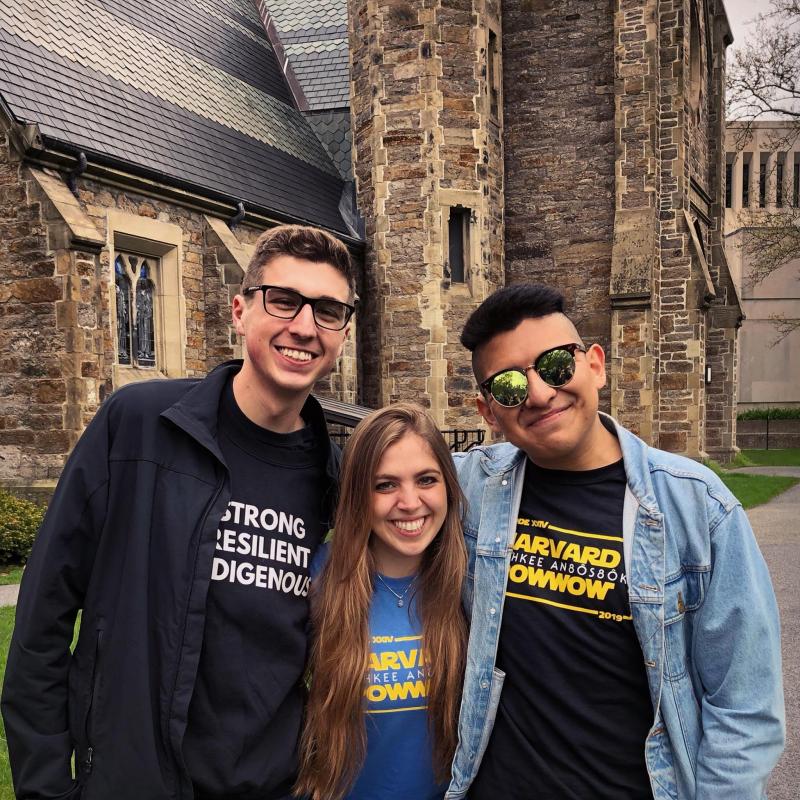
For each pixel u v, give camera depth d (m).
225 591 1.76
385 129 12.65
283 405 1.87
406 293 12.64
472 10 12.58
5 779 3.03
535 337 1.75
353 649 1.92
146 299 10.21
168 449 1.81
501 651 1.85
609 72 13.88
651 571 1.68
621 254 13.53
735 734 1.57
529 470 1.93
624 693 1.71
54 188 8.25
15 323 8.29
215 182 10.82
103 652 1.70
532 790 1.75
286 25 17.02
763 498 12.12
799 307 35.81
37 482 8.27
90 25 11.00
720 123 18.81
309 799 1.97
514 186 14.45
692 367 14.09
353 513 1.99
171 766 1.67
